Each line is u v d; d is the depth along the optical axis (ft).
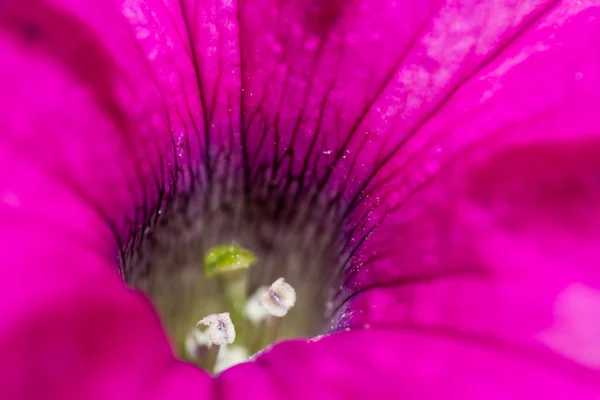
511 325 0.24
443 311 0.25
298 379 0.23
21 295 0.22
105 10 0.24
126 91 0.25
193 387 0.23
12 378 0.22
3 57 0.23
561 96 0.25
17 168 0.23
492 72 0.25
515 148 0.25
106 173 0.24
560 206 0.24
